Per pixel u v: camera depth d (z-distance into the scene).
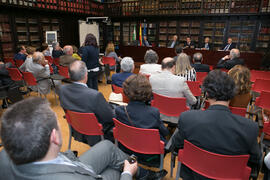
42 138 0.56
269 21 7.95
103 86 5.41
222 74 1.15
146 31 10.29
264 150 1.62
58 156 0.68
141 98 1.46
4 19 6.84
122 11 10.49
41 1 7.71
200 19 9.06
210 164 1.15
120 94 2.39
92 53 3.75
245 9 8.08
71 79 1.80
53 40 8.41
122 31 10.95
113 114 1.84
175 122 2.31
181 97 2.24
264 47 8.30
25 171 0.57
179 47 4.36
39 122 0.56
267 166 1.18
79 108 1.74
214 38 9.06
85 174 0.66
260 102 2.46
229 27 8.66
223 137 1.07
